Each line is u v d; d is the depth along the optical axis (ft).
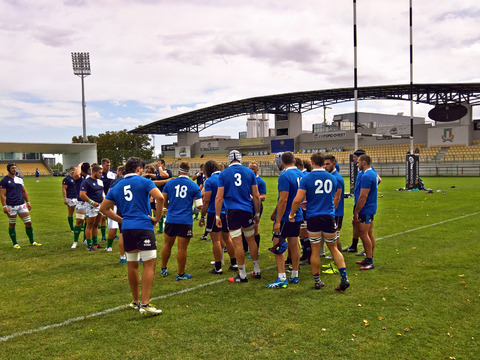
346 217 35.65
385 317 12.22
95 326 12.00
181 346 10.55
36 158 200.95
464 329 11.29
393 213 36.52
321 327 11.57
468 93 121.70
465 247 21.52
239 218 16.19
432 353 9.95
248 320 12.21
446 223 29.76
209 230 18.24
